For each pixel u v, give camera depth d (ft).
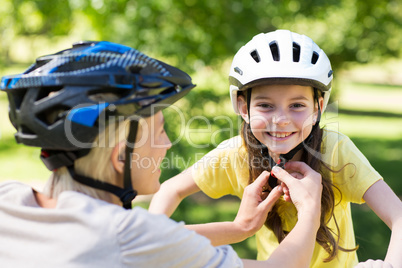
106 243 4.92
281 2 26.73
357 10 41.86
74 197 5.23
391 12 43.19
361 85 111.04
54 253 4.95
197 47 25.12
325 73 7.57
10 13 34.12
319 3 28.84
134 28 24.47
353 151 7.81
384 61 53.06
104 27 24.85
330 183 7.70
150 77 5.61
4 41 40.91
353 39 45.75
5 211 5.30
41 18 30.86
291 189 7.19
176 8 24.99
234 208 26.17
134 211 5.07
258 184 7.88
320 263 8.29
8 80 5.53
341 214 8.27
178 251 5.08
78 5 24.80
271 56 7.48
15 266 5.01
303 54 7.52
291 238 6.40
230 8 25.63
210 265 5.27
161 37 24.56
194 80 24.90
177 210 23.16
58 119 5.31
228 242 7.84
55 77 5.29
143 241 4.96
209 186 9.06
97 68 5.42
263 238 8.76
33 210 5.16
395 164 40.27
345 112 69.92
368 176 7.55
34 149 43.39
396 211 7.13
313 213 6.82
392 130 56.90
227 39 25.29
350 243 8.57
